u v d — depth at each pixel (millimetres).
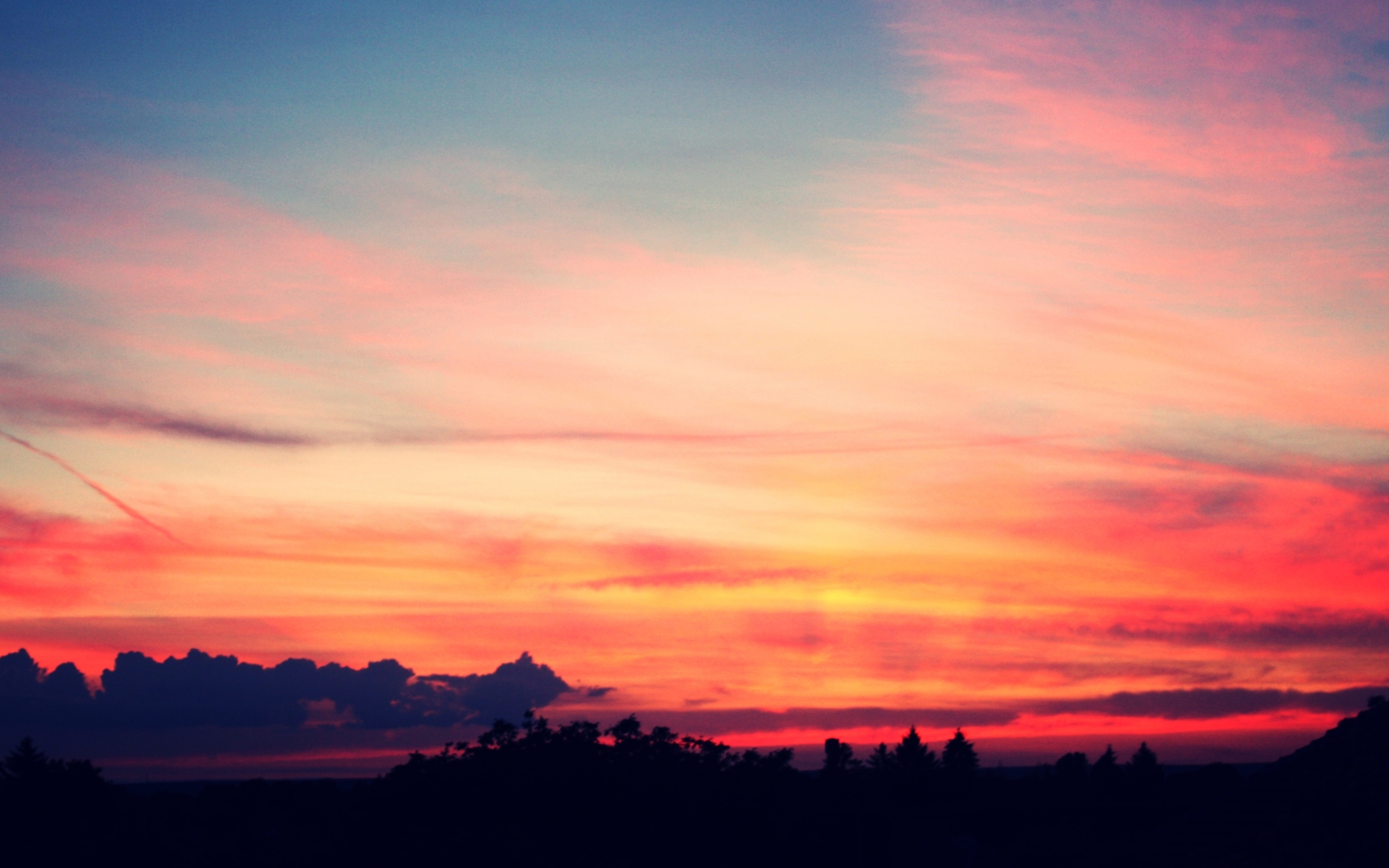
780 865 41219
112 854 38312
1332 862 14523
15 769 41500
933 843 40125
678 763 44750
